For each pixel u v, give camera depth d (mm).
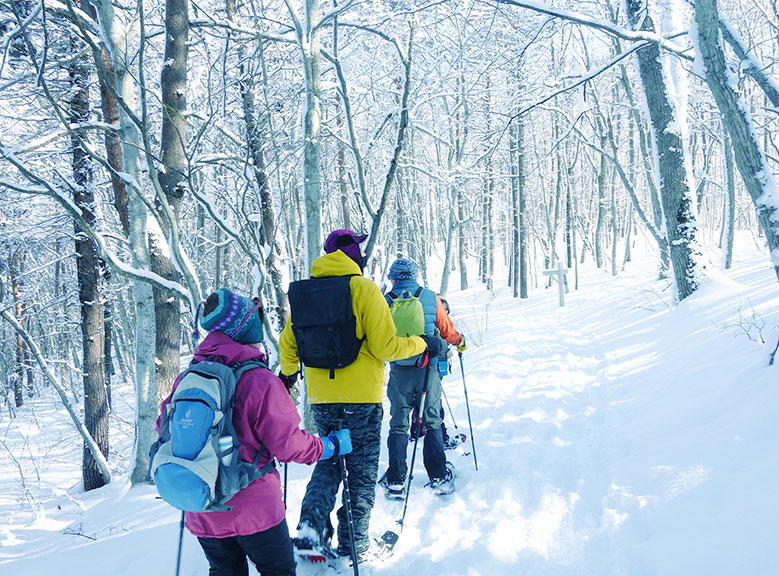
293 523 3309
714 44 4105
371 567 2895
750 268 12336
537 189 33156
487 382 7418
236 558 2242
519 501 3562
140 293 6602
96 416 10711
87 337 10711
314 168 5055
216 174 9445
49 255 17688
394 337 2850
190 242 15008
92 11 7500
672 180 8898
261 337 2256
